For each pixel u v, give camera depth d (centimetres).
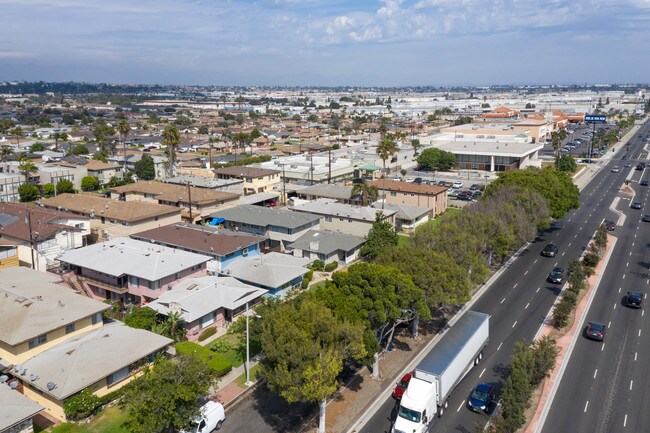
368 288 4512
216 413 3956
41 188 12506
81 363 4250
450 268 5178
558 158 16412
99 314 5206
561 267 7644
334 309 4403
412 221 9588
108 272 6188
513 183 9069
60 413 4044
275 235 8512
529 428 3931
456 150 17200
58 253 7469
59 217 8075
